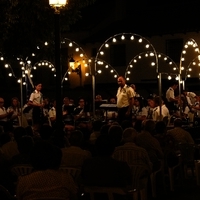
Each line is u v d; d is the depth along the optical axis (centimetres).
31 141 868
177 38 3203
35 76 3788
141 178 898
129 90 1612
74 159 878
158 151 1063
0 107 1847
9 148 973
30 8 2034
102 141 759
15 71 3619
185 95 2053
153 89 3256
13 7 1988
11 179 774
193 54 3127
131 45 3378
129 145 948
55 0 1023
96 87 3438
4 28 1966
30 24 2100
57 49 1020
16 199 634
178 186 1189
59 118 998
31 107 1856
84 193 857
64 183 584
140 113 1944
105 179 750
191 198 1061
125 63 3409
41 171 585
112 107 1830
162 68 3241
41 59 2338
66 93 3562
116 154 946
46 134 1047
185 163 1235
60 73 1013
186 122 1727
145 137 1062
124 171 751
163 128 1187
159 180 1176
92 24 3597
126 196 845
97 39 3447
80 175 808
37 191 576
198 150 1416
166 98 2178
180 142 1251
